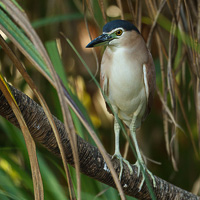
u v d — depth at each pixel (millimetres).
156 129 9109
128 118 8633
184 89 8727
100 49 8875
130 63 8523
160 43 8523
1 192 8367
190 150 9125
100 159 8234
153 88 8562
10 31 7512
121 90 8547
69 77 8820
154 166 9125
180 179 9133
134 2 8805
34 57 7496
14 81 8727
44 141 8156
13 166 8461
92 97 9039
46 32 8758
